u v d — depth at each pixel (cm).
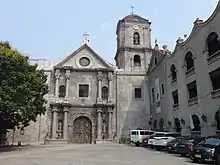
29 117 2748
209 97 2492
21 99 2556
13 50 2711
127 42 4631
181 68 3161
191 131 2867
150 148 2900
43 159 1766
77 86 4288
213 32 2462
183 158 1869
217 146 1576
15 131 3947
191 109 2864
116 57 4953
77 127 4156
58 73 4272
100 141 4034
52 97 4175
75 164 1474
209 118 2478
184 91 3052
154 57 4219
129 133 4169
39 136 3988
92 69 4356
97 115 4175
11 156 2008
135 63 4578
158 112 3916
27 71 2741
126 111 4269
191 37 2920
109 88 4309
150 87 4362
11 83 2527
